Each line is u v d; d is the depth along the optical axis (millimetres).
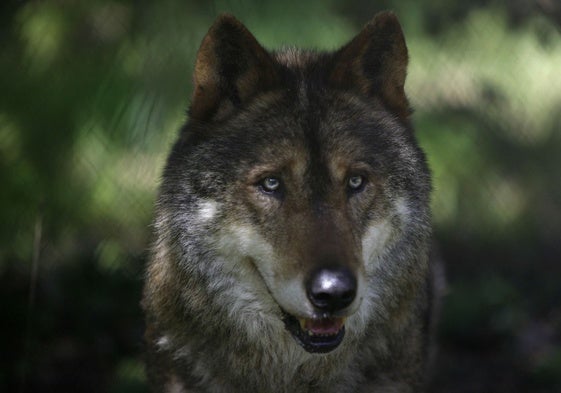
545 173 14680
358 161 7469
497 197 14508
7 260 12578
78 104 11695
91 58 11805
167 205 7855
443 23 13578
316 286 6840
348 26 12602
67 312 12586
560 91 15320
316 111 7637
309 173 7340
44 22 11914
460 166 14062
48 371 11672
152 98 11508
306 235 7102
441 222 14555
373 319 7891
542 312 13312
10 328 11836
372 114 7855
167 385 8133
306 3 12148
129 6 11898
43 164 12055
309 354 7887
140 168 12562
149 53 11648
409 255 7879
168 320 7969
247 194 7418
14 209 11977
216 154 7609
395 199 7695
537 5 12180
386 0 13016
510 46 14164
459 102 14180
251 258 7508
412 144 7992
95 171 12664
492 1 13500
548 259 14594
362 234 7496
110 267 13203
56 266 13117
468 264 14594
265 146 7438
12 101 11820
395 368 8102
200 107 7844
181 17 11703
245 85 7836
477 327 12828
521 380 11836
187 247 7715
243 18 11805
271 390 8031
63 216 12461
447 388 11805
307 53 8414
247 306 7777
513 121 14539
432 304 9375
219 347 7898
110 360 12008
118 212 13234
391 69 8117
